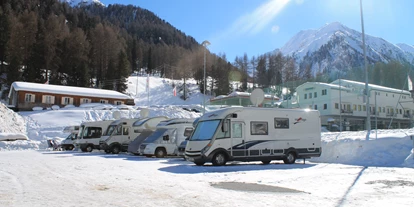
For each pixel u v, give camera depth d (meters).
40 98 59.81
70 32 106.25
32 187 8.73
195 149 16.50
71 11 156.00
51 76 81.94
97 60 99.69
